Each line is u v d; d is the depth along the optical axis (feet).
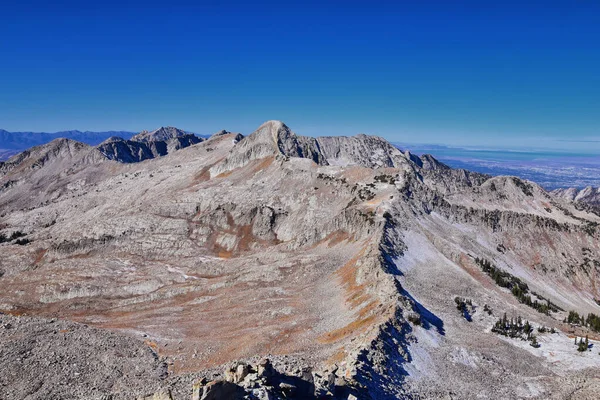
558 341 251.60
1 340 237.04
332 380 137.28
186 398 123.54
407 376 178.60
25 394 188.65
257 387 107.45
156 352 240.94
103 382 199.62
